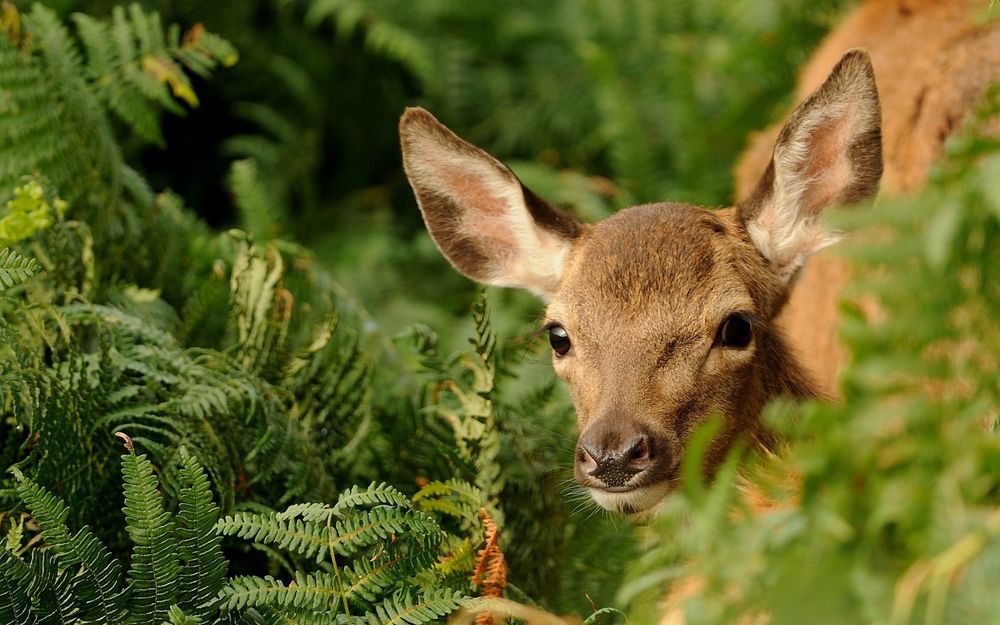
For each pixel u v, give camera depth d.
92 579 6.89
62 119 10.58
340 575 7.37
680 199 14.65
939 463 5.64
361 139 17.67
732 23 15.93
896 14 12.62
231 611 7.02
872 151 9.98
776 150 10.17
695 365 9.42
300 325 10.38
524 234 11.09
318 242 16.00
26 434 8.59
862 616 5.36
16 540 7.19
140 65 11.66
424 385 10.27
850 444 5.77
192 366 8.81
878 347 6.05
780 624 5.49
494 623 7.56
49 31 11.04
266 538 7.12
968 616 5.17
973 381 6.18
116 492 8.40
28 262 8.18
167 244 11.19
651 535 8.86
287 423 8.92
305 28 17.56
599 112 16.98
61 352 8.88
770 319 10.27
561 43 17.33
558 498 9.28
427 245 15.87
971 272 6.75
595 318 9.61
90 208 10.56
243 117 17.22
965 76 11.02
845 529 5.51
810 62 14.02
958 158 6.40
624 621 7.67
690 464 6.06
